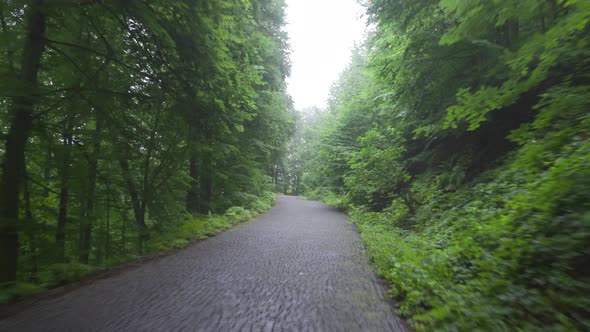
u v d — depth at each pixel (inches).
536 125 184.4
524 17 218.7
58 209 297.1
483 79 275.7
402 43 373.1
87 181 277.4
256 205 705.6
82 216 281.0
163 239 331.0
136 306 157.2
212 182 589.6
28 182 277.7
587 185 139.1
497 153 339.9
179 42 261.3
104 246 362.9
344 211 774.5
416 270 184.7
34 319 139.2
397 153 426.9
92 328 130.7
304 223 534.0
